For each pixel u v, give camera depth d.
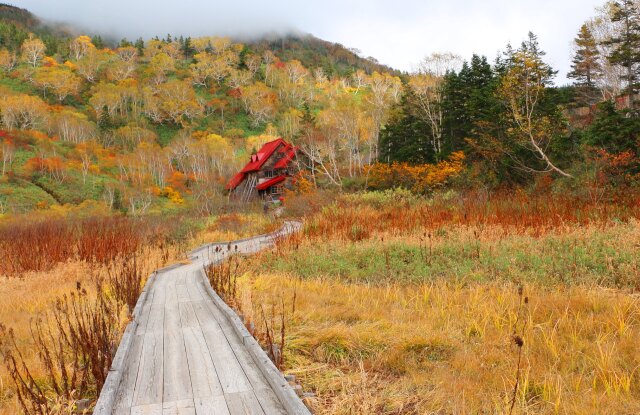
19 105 102.75
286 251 17.00
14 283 14.10
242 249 21.14
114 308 8.37
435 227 18.20
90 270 15.27
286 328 8.02
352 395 5.31
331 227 20.08
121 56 175.75
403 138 44.81
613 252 11.45
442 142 41.56
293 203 36.94
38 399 4.71
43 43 162.38
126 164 92.88
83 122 111.44
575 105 42.62
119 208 65.44
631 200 17.83
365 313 8.95
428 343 7.16
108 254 17.62
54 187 72.81
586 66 43.06
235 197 58.28
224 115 147.88
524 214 17.58
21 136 91.88
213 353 6.23
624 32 31.84
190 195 78.94
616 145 22.78
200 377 5.32
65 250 18.38
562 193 22.36
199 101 148.12
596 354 6.06
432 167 33.47
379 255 14.70
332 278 13.15
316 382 6.06
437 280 11.48
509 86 28.31
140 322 8.27
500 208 20.22
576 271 10.60
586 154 23.48
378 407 5.29
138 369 5.66
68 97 136.38
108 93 129.75
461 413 4.94
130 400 4.69
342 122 48.59
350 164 48.88
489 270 11.95
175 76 165.50
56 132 107.50
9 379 6.10
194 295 11.15
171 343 6.81
